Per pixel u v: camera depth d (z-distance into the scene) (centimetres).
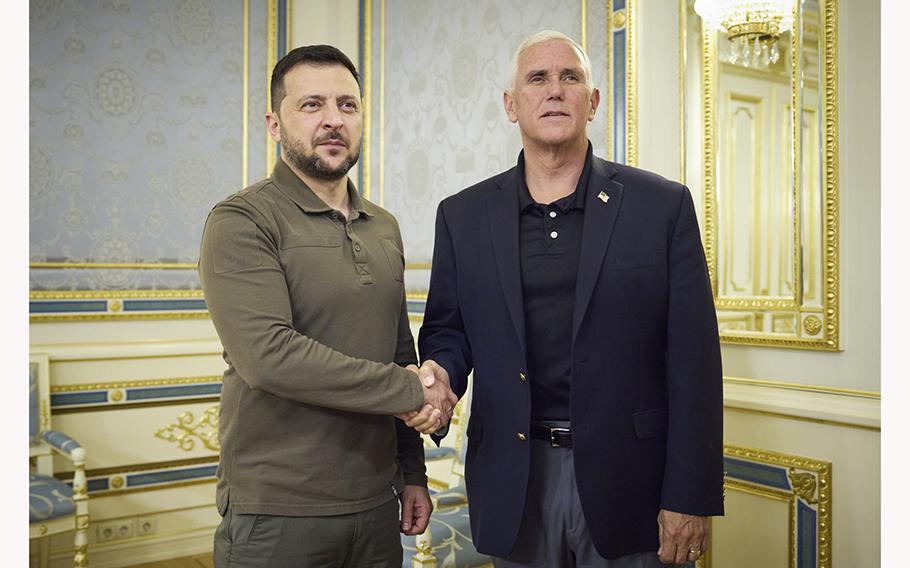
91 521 337
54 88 337
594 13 263
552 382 151
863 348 200
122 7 351
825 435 206
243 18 382
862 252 200
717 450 144
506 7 302
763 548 222
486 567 211
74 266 341
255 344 130
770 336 220
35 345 331
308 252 141
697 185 245
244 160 383
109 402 340
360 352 144
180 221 366
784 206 222
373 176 387
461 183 327
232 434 141
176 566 345
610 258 147
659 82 252
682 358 145
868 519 197
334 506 139
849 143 202
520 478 148
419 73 352
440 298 170
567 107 149
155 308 357
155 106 360
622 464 145
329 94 145
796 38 214
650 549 147
